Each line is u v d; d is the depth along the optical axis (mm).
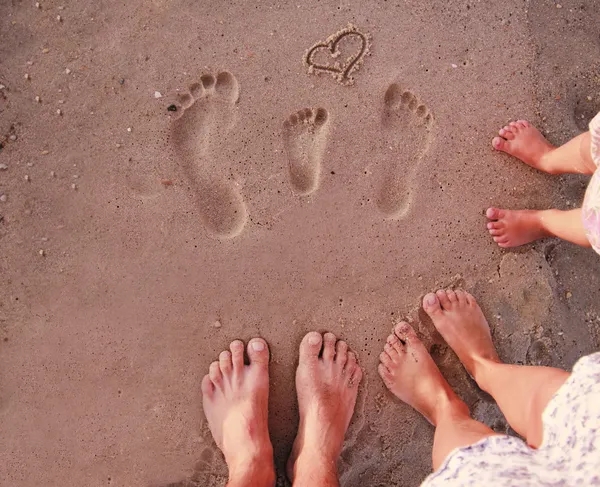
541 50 940
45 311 883
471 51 929
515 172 925
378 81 913
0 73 896
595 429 556
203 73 904
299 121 908
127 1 910
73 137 896
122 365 882
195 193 896
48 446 875
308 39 914
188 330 887
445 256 909
